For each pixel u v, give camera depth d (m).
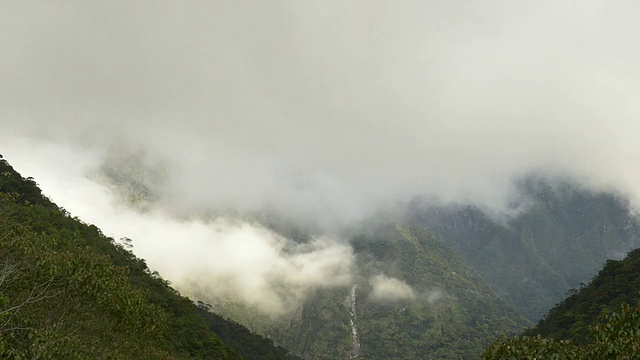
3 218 28.77
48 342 22.73
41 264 25.61
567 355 20.36
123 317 30.44
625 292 81.56
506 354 20.86
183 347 71.00
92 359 26.06
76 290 27.47
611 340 19.72
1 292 22.64
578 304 92.44
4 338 22.75
